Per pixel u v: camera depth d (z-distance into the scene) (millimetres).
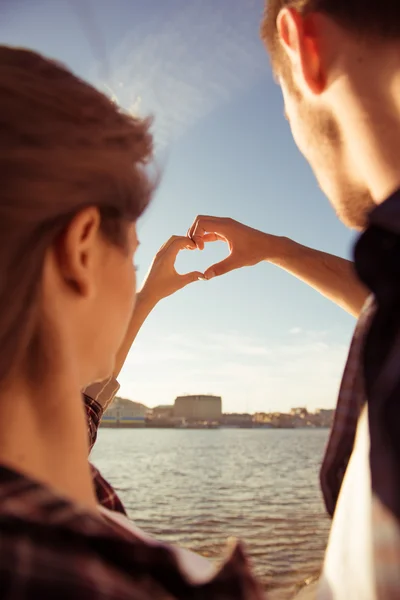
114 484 30812
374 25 810
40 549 421
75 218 592
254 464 47875
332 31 849
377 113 819
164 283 1528
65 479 579
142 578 459
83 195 591
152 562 467
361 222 907
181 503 22062
